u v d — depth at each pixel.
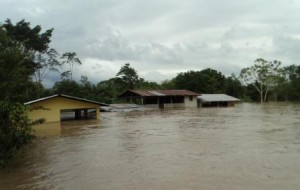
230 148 17.44
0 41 19.75
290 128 25.91
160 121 35.62
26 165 14.90
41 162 15.46
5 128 13.85
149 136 23.27
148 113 51.97
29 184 11.92
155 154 16.48
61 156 16.80
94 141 21.61
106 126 31.52
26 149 18.95
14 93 18.75
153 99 75.75
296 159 14.48
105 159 15.69
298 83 106.88
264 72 108.12
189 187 10.86
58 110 37.53
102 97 70.56
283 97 112.06
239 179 11.55
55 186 11.60
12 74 18.50
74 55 75.31
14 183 12.09
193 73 98.94
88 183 11.80
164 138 22.02
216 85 102.56
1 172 13.69
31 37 58.94
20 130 14.27
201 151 16.83
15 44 21.41
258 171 12.55
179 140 20.88
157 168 13.54
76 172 13.38
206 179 11.68
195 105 77.81
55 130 29.00
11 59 18.70
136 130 27.31
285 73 113.12
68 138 23.52
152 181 11.70
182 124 31.44
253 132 23.83
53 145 20.45
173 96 75.25
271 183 11.01
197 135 22.97
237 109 59.72
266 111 50.94
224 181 11.38
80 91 68.06
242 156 15.32
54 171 13.66
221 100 78.25
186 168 13.35
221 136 22.12
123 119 40.09
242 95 111.12
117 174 12.84
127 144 19.92
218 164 13.85
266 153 15.89
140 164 14.38
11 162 15.53
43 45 61.56
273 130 24.77
